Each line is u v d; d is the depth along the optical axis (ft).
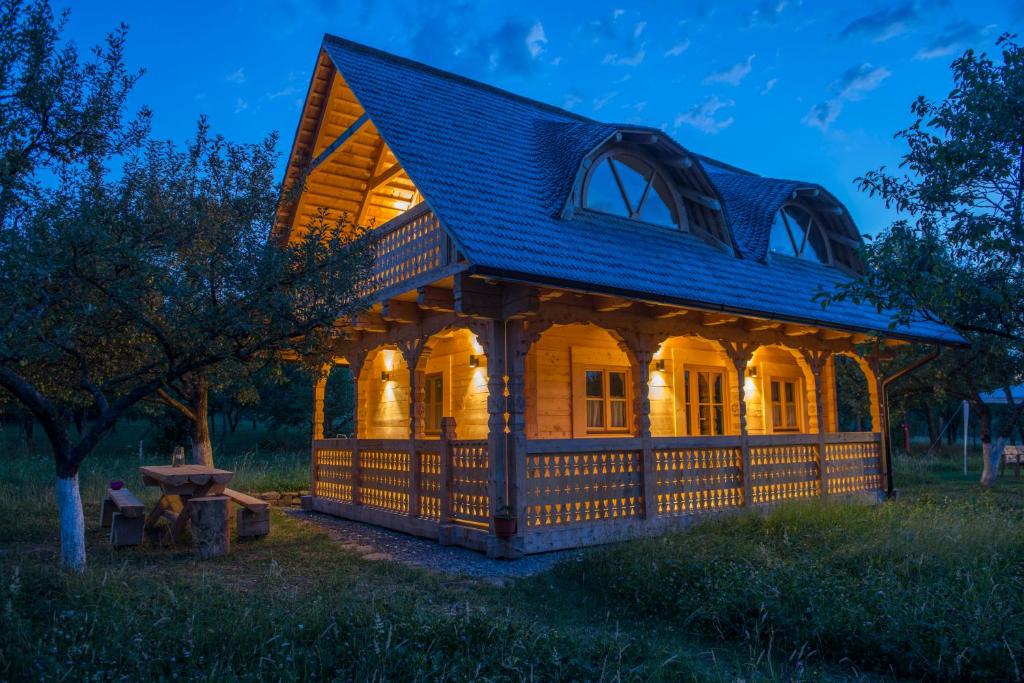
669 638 18.98
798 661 17.17
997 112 24.63
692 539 28.84
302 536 35.58
